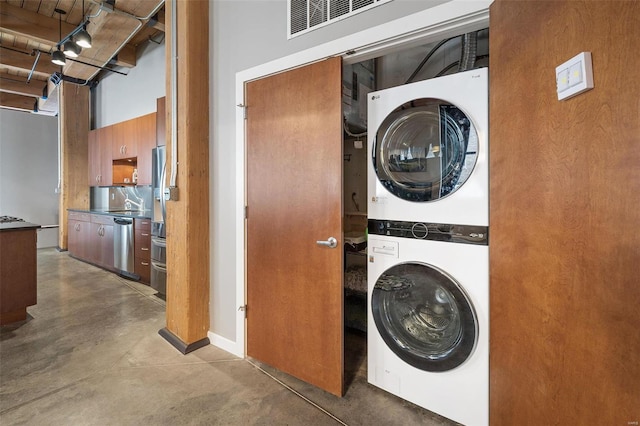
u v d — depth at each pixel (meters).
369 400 1.70
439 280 1.48
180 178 2.28
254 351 2.09
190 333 2.25
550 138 1.02
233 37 2.15
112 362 2.07
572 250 0.95
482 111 1.39
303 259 1.83
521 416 1.17
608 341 0.84
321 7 1.72
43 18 3.86
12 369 1.97
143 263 3.82
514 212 1.20
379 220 1.69
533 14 1.08
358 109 2.35
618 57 0.80
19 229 2.66
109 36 3.75
